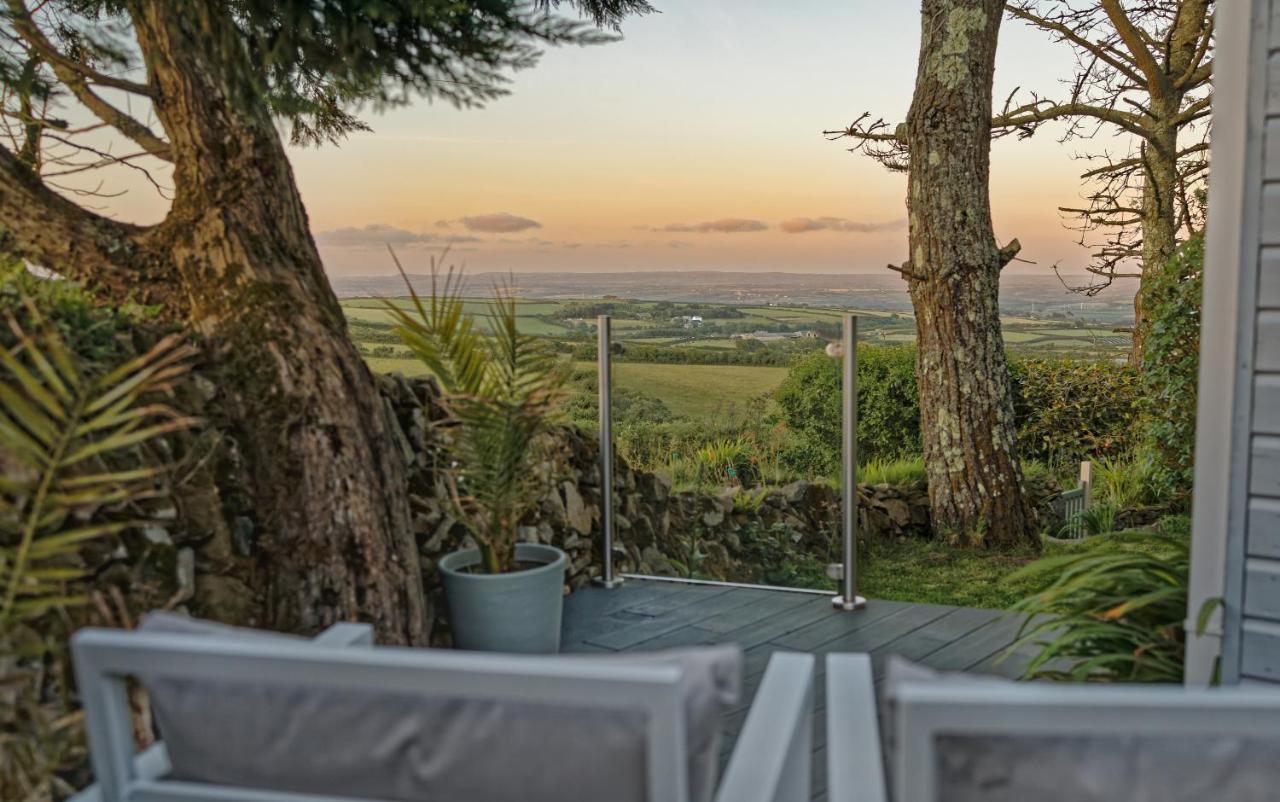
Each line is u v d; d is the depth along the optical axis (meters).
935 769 0.99
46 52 3.47
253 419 2.93
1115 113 8.67
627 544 4.49
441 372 3.32
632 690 1.03
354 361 3.15
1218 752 0.95
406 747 1.12
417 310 3.23
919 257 6.63
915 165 6.60
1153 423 6.85
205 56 3.12
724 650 1.14
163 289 3.16
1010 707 0.95
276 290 3.04
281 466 2.91
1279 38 1.85
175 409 2.78
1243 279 1.91
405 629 3.07
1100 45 9.12
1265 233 1.89
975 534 6.53
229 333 2.98
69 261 3.12
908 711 0.96
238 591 2.82
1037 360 9.28
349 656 1.11
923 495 7.15
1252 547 1.95
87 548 2.35
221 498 2.84
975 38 6.36
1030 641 2.47
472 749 1.10
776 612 4.00
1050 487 7.72
